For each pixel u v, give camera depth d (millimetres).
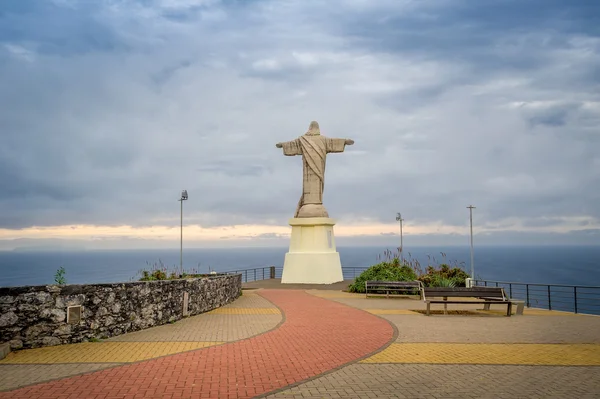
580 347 12008
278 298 23906
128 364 10094
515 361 10523
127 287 13820
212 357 10742
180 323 15625
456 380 9023
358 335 13570
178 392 8242
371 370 9727
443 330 14484
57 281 13859
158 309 15141
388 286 24812
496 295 18188
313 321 16156
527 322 16250
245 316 17328
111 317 13203
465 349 11742
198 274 24875
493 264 182250
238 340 12719
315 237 34156
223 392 8250
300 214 34719
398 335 13617
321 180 35094
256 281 37125
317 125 35781
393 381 8945
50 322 11898
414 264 30859
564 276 123875
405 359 10680
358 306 20688
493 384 8773
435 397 8039
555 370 9766
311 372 9539
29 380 8914
